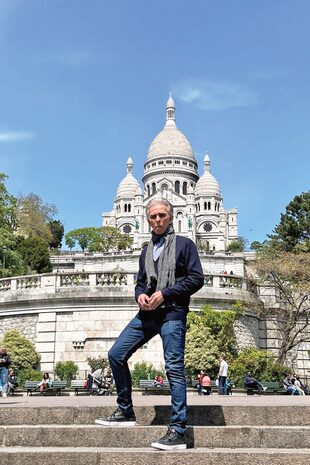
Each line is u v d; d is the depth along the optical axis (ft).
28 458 18.81
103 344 84.33
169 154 510.99
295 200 203.21
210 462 18.54
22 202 317.63
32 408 23.41
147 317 21.35
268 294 100.12
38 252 225.15
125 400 21.85
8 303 90.02
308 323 102.01
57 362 84.89
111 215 524.11
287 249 192.54
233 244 363.76
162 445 19.24
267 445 20.72
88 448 20.39
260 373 84.58
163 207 21.90
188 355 85.25
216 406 23.02
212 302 90.43
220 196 499.51
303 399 33.71
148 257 21.85
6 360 57.57
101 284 87.30
